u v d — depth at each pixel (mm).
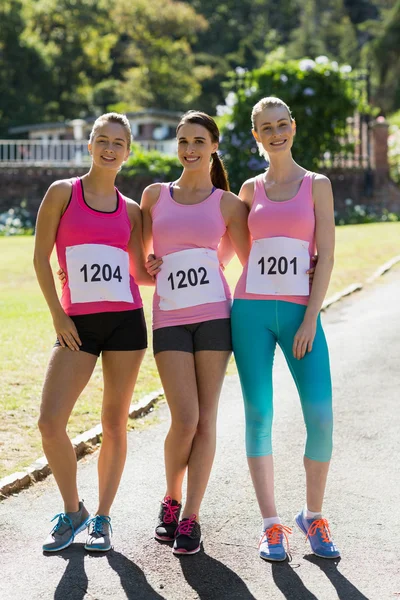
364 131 30844
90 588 4781
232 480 6426
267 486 5273
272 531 5191
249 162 26875
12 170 27484
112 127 5328
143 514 5844
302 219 5281
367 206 29312
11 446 6930
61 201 5301
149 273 5547
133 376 5422
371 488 6266
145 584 4832
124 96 76188
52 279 5328
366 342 10844
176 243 5422
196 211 5441
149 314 11930
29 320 11758
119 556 5195
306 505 5367
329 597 4684
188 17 79688
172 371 5301
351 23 90250
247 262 5480
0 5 67438
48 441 5227
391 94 65312
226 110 27516
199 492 5312
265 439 5305
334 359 10117
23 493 6184
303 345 5180
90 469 6707
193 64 82562
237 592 4742
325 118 27859
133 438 7438
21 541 5406
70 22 73625
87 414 7805
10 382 8617
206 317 5352
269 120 5340
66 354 5270
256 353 5297
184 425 5234
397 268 16328
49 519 5750
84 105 75938
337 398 8594
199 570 5012
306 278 5324
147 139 57000
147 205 5625
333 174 28984
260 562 5125
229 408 8352
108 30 77875
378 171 29484
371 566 5062
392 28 66938
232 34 89688
